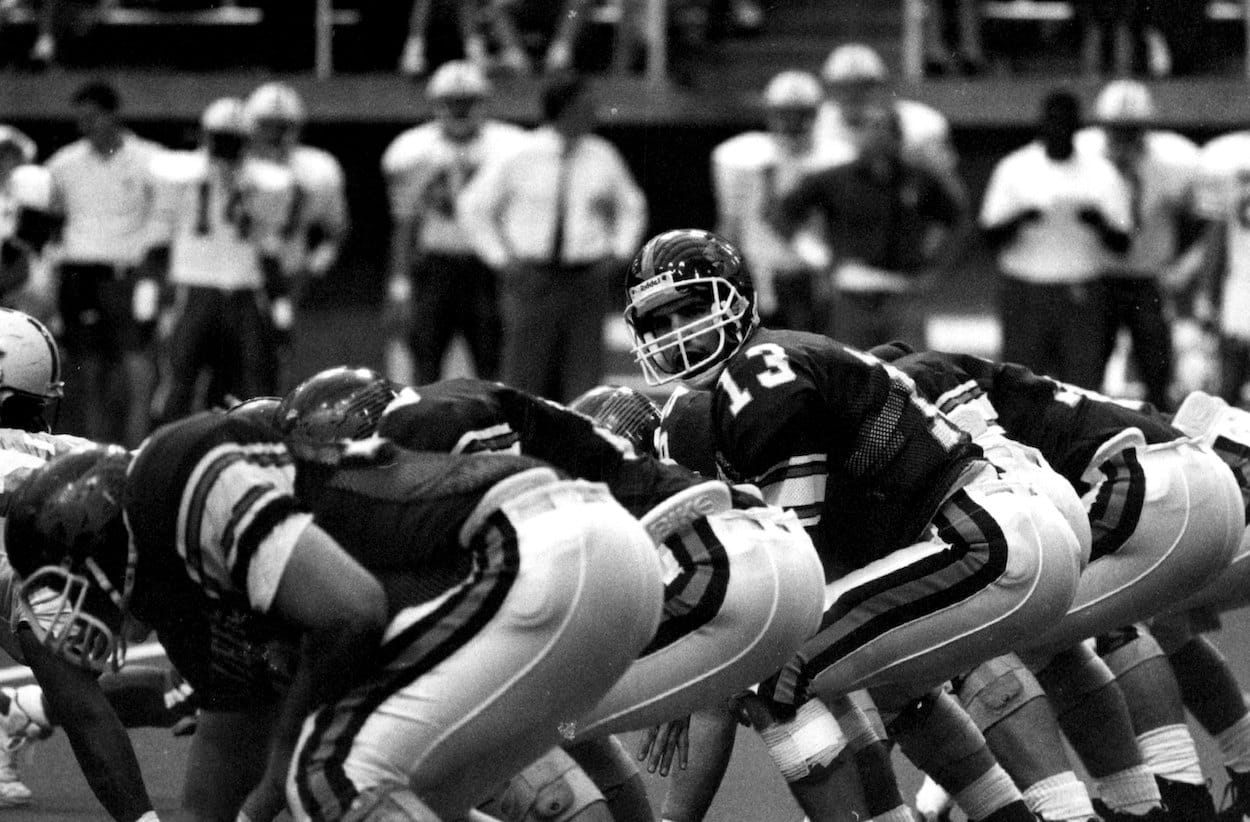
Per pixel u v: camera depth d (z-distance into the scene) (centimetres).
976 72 5184
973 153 5450
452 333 4056
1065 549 1577
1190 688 1988
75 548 1352
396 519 1302
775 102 4034
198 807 1409
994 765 1617
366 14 5509
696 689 1449
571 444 1476
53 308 3975
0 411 1831
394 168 4025
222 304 3797
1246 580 1983
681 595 1434
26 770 2116
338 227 4144
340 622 1234
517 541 1282
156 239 3916
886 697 1600
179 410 3825
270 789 1306
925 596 1543
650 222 5581
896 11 5366
